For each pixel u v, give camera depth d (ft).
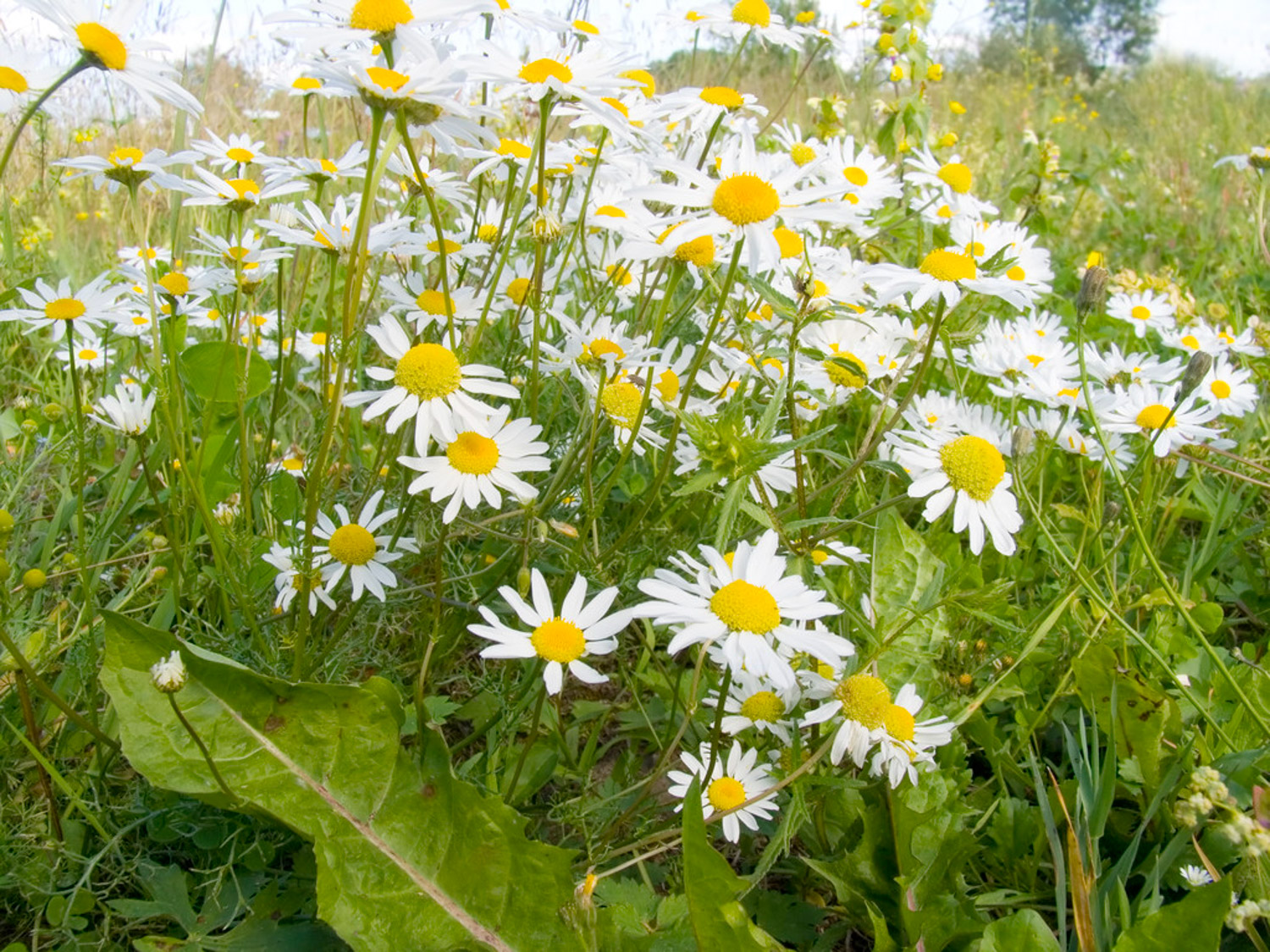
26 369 1.85
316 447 1.49
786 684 0.83
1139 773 1.09
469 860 0.89
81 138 2.15
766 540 0.89
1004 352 1.47
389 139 0.93
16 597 1.14
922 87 2.32
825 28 2.09
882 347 1.40
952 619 1.22
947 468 1.03
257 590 1.20
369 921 0.87
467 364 1.05
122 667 0.91
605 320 1.21
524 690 1.05
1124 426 1.34
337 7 0.93
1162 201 3.71
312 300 2.01
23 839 0.93
